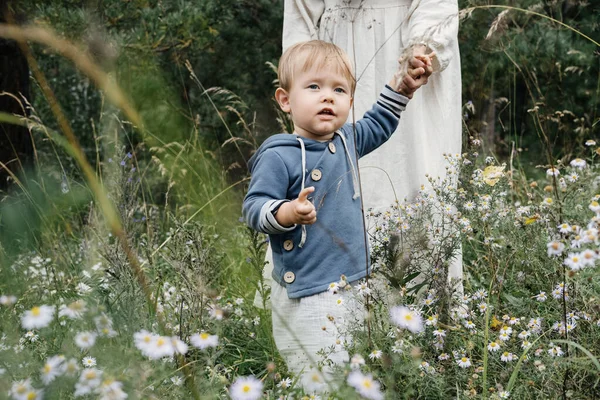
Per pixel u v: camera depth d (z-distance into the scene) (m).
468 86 7.74
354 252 2.68
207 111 8.48
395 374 2.22
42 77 1.62
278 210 2.50
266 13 9.25
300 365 2.61
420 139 3.49
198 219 4.55
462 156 3.55
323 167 2.71
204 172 5.26
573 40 7.62
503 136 8.68
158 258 4.04
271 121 8.54
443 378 2.32
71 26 5.82
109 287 2.69
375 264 2.81
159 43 7.11
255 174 2.69
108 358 2.11
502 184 3.53
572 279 2.58
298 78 2.75
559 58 7.28
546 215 3.01
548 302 2.82
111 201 2.69
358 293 2.49
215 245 3.87
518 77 8.25
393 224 3.00
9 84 5.96
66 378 1.94
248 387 1.87
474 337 2.60
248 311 3.37
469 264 3.96
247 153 7.59
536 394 2.34
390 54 3.47
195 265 2.55
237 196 5.12
